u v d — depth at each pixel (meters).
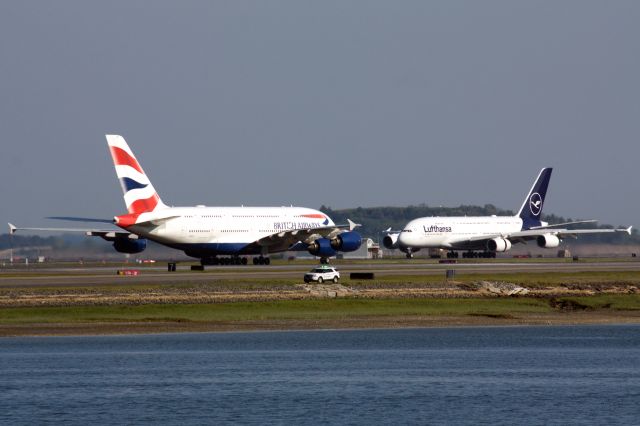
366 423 182.50
